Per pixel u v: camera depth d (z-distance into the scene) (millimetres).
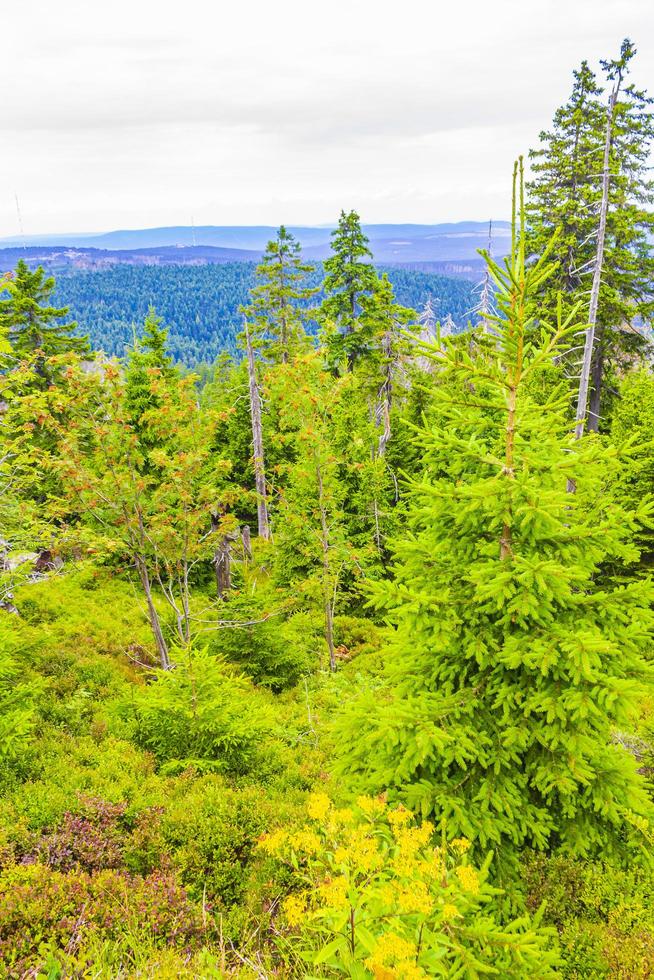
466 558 6020
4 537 12773
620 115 20453
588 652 4734
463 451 6000
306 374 15086
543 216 22625
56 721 11125
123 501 14102
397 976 3084
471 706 5453
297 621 19344
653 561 17266
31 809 7824
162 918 5984
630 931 5105
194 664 11133
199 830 7855
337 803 8500
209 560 24422
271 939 6004
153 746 10641
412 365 24078
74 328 25125
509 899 5027
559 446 5922
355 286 27844
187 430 13891
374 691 7305
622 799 5227
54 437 20125
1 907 5602
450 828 5047
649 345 22562
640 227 21828
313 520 17375
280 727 12070
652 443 5320
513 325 5105
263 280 31359
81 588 21016
